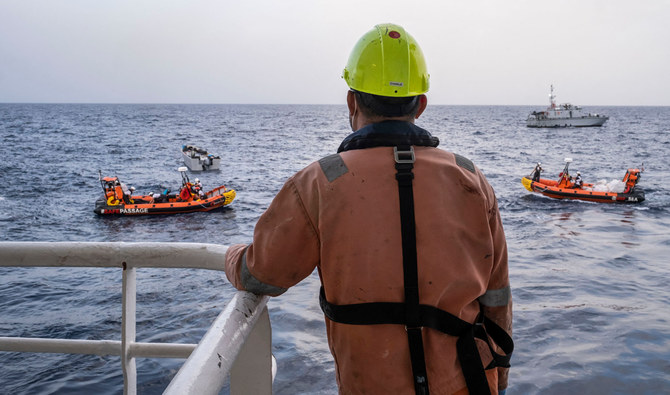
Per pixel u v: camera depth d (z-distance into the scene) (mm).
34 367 6121
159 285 9742
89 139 65688
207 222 19078
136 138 68688
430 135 1192
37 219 19234
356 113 1277
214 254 1261
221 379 811
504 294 1248
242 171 36188
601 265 11078
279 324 7176
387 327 1061
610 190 22406
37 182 29297
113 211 19938
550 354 6133
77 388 5617
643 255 12109
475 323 1191
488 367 1183
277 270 1107
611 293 8867
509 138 72188
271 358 1155
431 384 1061
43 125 99500
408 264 1055
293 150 53219
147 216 20109
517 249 13016
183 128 95750
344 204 1079
